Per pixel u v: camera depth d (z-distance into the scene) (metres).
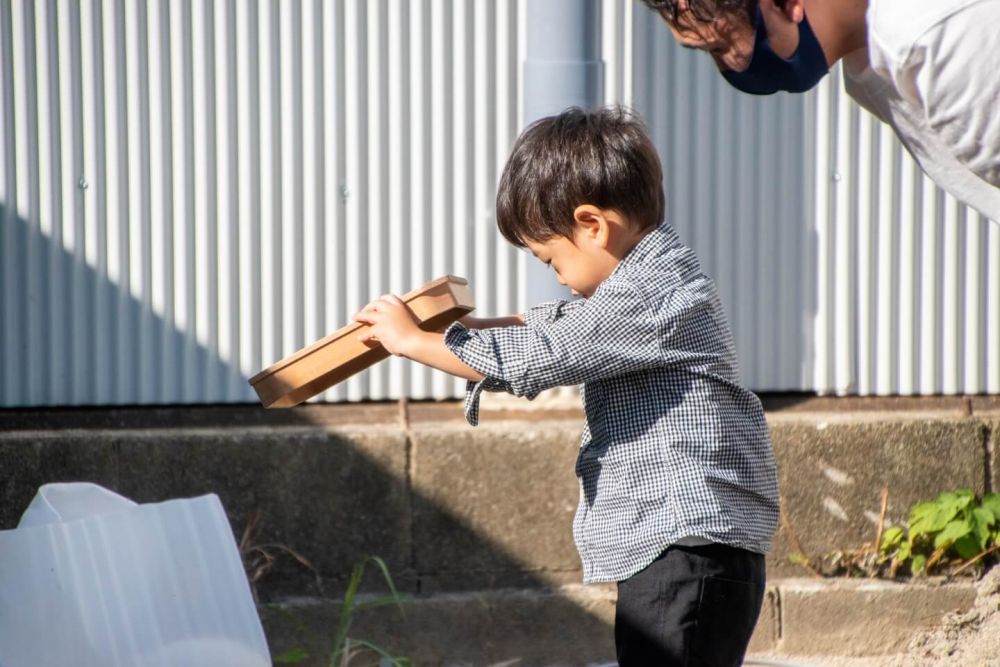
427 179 13.54
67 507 8.08
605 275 8.38
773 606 12.45
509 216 8.46
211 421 13.20
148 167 13.23
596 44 12.95
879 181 13.96
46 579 7.40
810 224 13.94
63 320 13.24
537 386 7.86
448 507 12.51
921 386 14.14
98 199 13.20
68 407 13.33
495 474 12.55
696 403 7.98
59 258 13.20
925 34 6.51
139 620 7.55
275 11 13.26
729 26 7.28
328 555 12.46
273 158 13.36
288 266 13.46
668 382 7.99
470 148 13.57
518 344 7.89
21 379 13.24
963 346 14.16
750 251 13.89
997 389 14.21
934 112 6.72
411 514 12.50
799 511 12.86
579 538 8.34
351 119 13.42
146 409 13.40
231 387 13.47
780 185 13.88
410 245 13.60
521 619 12.35
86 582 7.47
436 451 12.48
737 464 8.05
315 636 12.22
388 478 12.48
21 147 13.06
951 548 12.87
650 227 8.38
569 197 8.12
